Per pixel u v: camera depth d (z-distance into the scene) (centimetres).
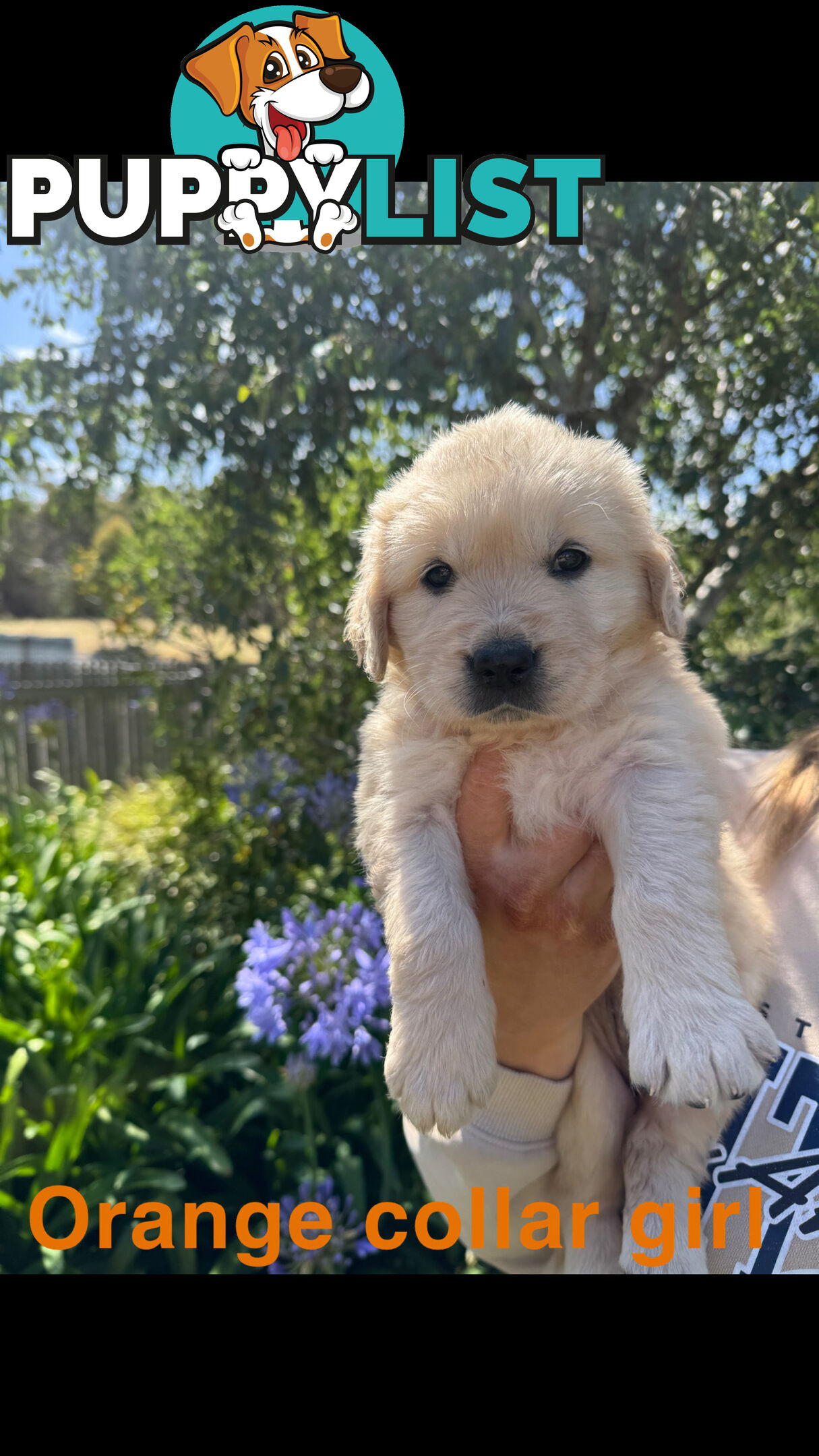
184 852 107
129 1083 67
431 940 29
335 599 93
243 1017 71
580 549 33
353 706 93
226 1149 65
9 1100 60
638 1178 36
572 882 33
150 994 72
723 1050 26
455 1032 28
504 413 38
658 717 32
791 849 38
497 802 33
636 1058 27
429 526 34
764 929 36
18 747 174
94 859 101
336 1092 66
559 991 34
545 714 32
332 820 86
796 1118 33
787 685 97
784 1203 33
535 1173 37
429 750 34
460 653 32
